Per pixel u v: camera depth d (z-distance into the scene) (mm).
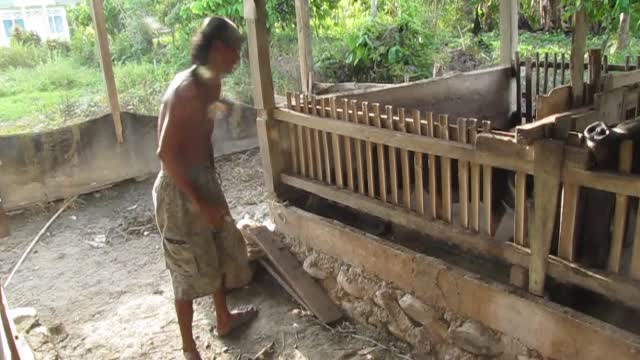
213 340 3184
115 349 3152
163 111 2557
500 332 2498
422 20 8133
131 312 3533
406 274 2879
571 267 2213
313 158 3502
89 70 8797
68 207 5297
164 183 2691
